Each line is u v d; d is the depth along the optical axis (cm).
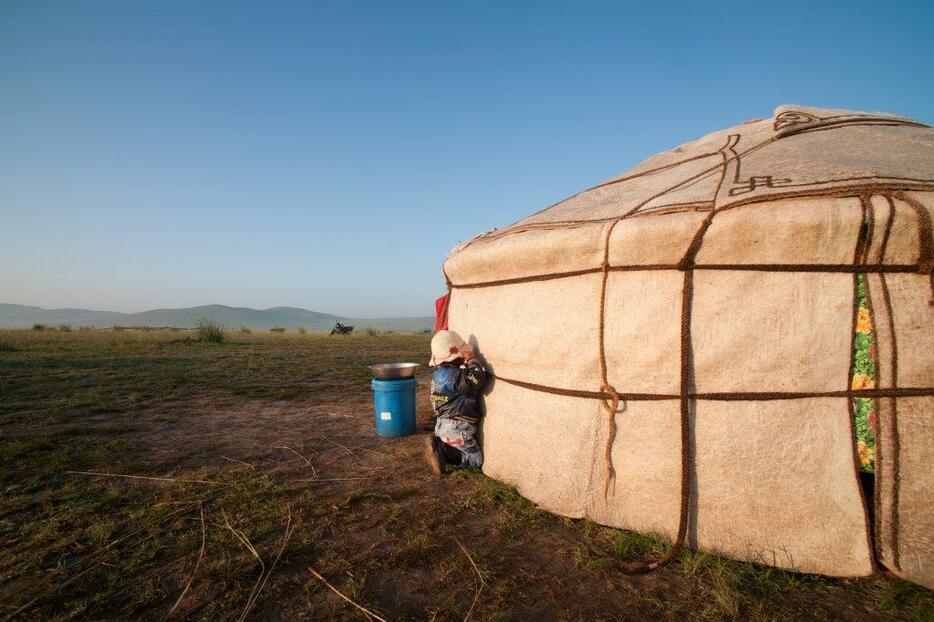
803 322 257
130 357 1271
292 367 1144
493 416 388
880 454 245
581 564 263
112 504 340
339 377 1000
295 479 393
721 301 270
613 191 400
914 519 239
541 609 226
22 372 962
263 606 228
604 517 301
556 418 328
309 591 240
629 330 294
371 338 2498
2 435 512
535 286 352
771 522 258
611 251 297
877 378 247
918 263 243
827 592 236
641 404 291
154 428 562
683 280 279
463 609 226
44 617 220
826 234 249
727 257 269
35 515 322
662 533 279
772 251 260
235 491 364
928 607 220
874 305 249
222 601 232
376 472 408
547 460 331
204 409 672
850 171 272
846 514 249
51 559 267
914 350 244
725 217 263
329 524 312
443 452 401
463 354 408
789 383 258
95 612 223
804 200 253
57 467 413
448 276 472
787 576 246
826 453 254
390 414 516
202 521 314
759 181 285
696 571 252
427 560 269
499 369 382
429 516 323
